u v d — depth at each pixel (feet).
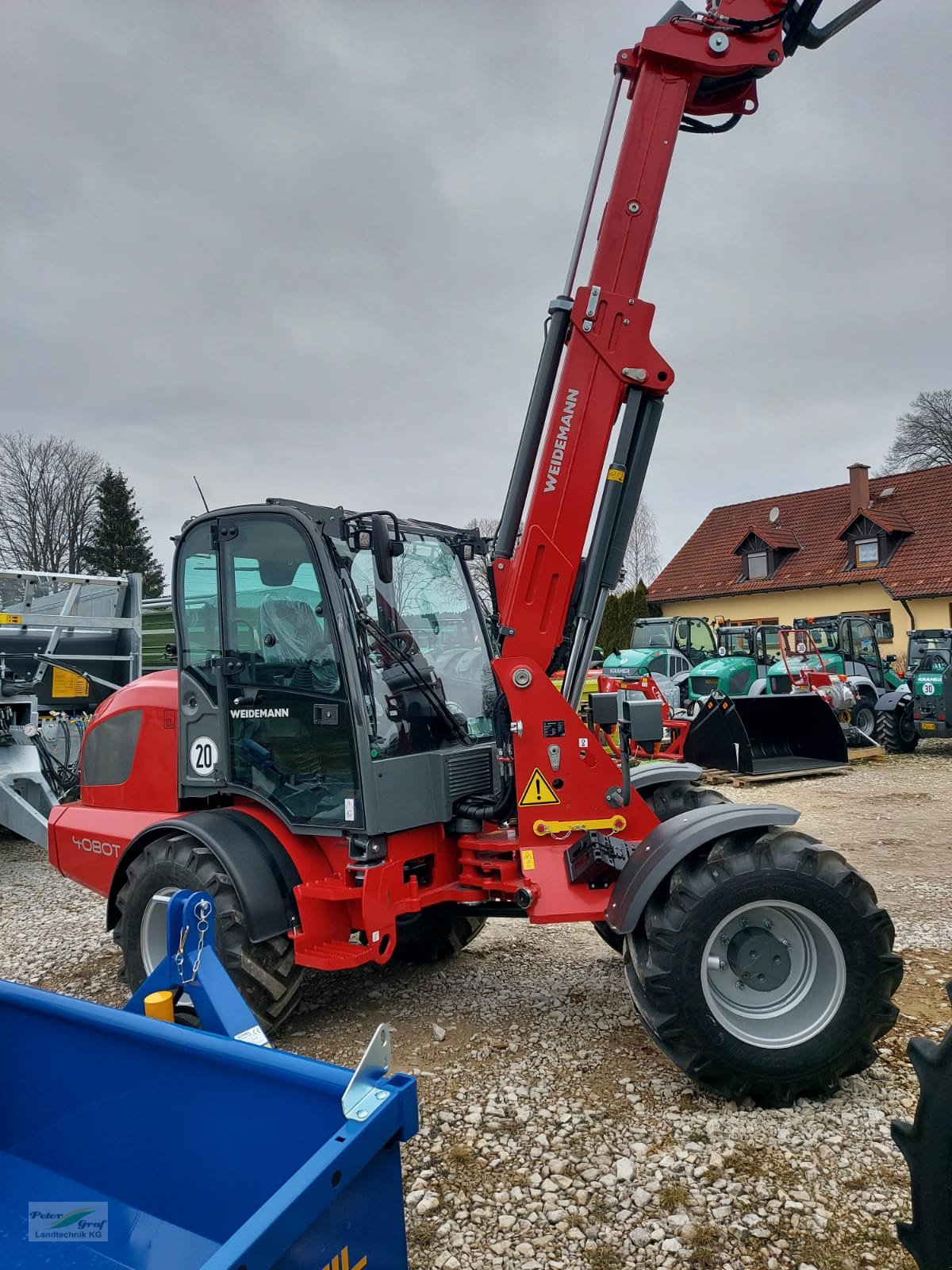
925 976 13.61
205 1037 6.02
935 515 79.36
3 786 22.16
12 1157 6.99
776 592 86.53
